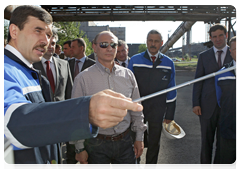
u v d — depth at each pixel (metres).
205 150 2.38
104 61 1.72
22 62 0.91
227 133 2.01
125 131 1.68
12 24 0.92
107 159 1.63
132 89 1.91
